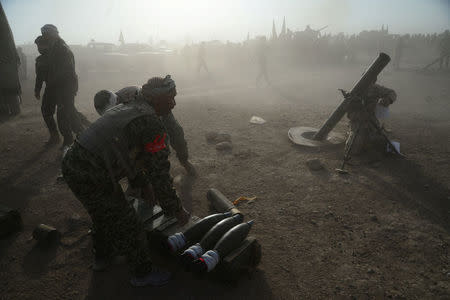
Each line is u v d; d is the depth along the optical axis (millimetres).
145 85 2125
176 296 2404
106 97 2586
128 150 1979
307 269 2684
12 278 2637
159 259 2777
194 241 2578
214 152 5266
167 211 2098
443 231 3152
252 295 2408
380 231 3170
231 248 2385
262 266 2713
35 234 3035
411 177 4270
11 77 7734
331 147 5340
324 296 2408
